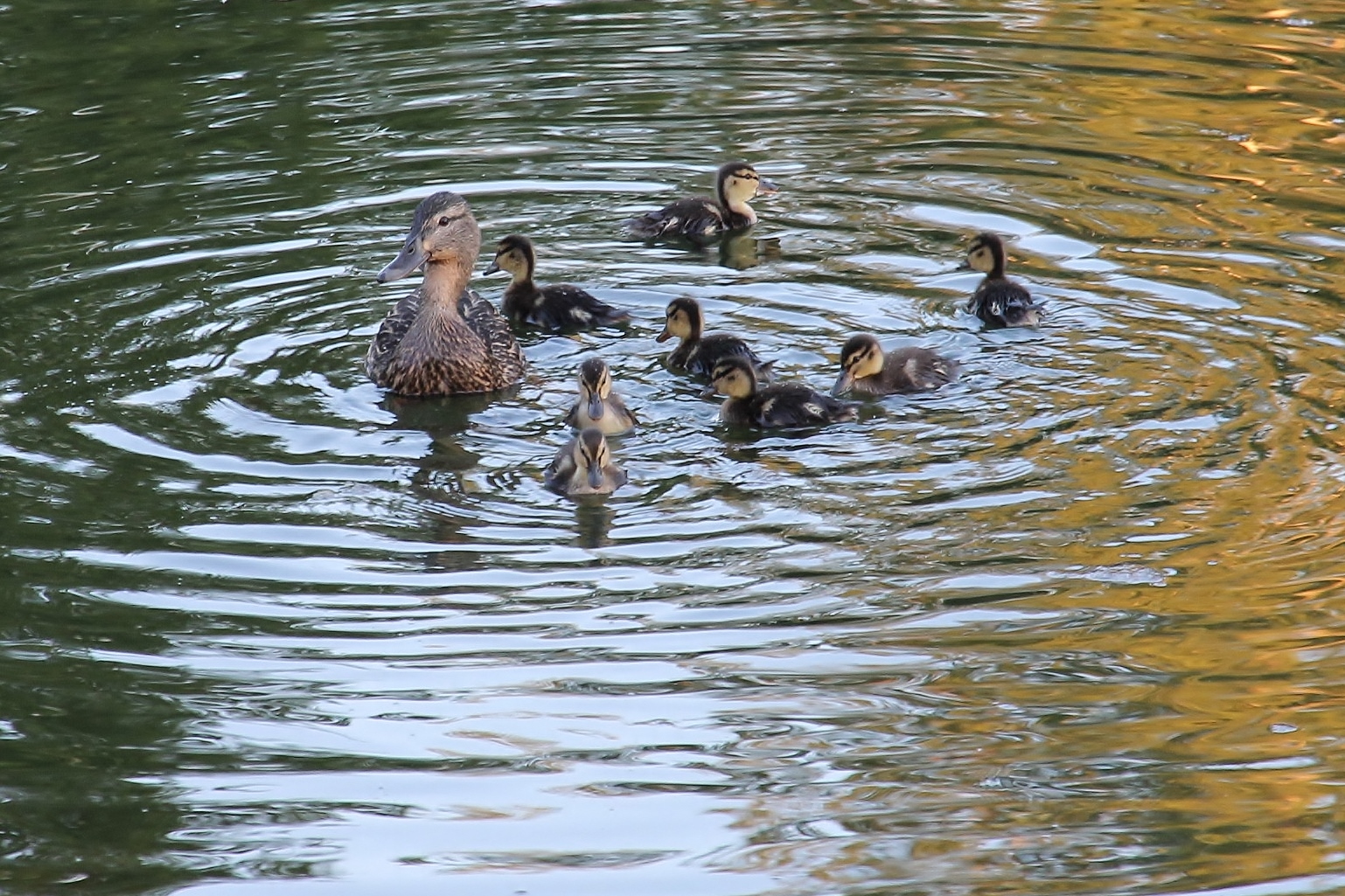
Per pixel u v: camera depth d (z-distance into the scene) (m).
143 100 22.58
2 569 11.59
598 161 20.86
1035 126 21.81
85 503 12.59
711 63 24.52
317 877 8.80
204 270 17.39
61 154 20.69
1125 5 27.36
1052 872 8.69
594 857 8.94
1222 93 22.84
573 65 24.38
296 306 16.66
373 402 14.80
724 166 19.00
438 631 10.95
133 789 9.49
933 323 16.19
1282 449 13.08
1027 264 17.47
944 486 12.84
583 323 16.75
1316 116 21.80
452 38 25.53
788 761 9.62
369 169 20.38
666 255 18.33
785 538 12.13
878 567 11.66
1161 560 11.57
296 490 12.93
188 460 13.39
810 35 25.88
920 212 19.19
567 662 10.58
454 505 12.73
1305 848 8.81
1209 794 9.30
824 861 8.84
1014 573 11.53
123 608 11.16
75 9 26.88
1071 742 9.73
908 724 9.96
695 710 10.12
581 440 12.86
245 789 9.44
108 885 8.75
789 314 16.66
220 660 10.59
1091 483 12.73
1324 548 11.59
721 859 8.88
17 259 17.58
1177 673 10.35
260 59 24.38
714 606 11.20
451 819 9.24
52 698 10.20
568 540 12.14
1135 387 14.45
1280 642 10.58
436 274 15.28
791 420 14.10
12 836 9.09
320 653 10.68
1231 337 15.43
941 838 9.02
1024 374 14.88
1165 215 18.69
